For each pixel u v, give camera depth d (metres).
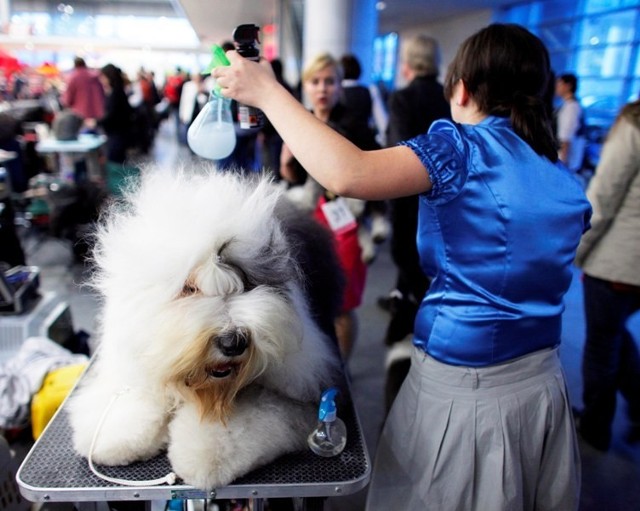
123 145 6.32
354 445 1.10
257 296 0.95
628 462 2.25
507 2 11.42
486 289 1.09
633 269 2.05
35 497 0.95
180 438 0.97
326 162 0.96
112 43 18.34
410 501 1.22
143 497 0.96
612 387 2.24
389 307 3.47
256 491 0.98
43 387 1.84
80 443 1.02
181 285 0.93
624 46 8.86
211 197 1.00
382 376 2.79
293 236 1.29
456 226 1.08
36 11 19.03
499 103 1.13
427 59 2.92
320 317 1.32
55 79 11.60
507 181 1.05
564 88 5.36
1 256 3.14
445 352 1.15
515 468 1.14
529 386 1.15
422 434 1.20
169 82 13.22
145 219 0.99
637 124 1.94
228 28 2.46
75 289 3.71
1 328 2.26
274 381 1.06
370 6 6.18
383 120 4.89
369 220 2.46
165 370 0.91
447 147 1.03
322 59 2.29
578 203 1.11
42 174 5.65
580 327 3.42
